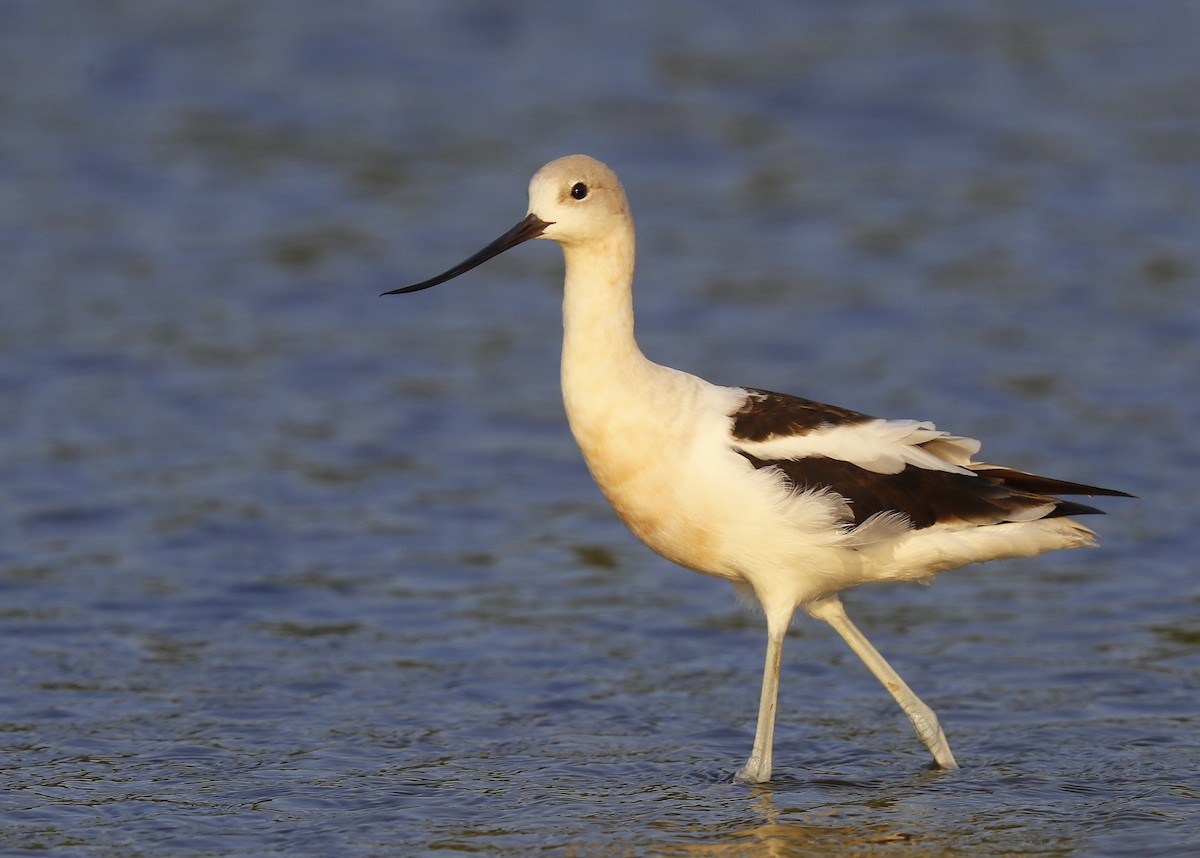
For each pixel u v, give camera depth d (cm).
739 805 853
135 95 2550
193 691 1028
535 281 2047
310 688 1038
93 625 1144
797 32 2861
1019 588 1238
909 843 799
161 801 852
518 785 881
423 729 971
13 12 2891
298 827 819
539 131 2422
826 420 903
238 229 2116
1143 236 2069
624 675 1073
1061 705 1008
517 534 1355
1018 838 802
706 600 1226
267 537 1327
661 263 2017
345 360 1762
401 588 1230
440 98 2553
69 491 1412
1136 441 1510
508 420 1617
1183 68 2684
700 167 2317
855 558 905
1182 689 1027
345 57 2719
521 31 2838
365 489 1443
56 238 2070
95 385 1673
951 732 970
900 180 2277
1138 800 850
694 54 2733
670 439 886
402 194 2219
